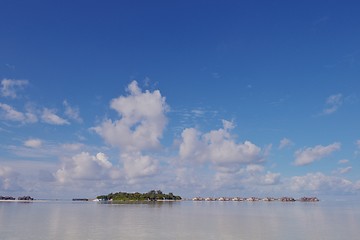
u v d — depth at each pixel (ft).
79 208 557.74
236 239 177.47
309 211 489.67
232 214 398.62
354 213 426.10
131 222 273.13
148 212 429.79
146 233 199.52
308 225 251.19
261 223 268.41
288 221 290.76
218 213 419.74
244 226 242.37
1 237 180.75
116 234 194.18
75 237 181.78
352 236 188.55
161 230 215.10
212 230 216.33
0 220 285.02
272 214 403.13
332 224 260.62
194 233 200.13
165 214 387.14
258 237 184.14
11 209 492.54
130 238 179.63
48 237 181.27
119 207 613.11
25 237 181.06
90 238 178.70
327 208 625.00
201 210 508.12
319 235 191.93
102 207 609.83
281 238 180.86
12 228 222.07
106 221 281.33
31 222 267.39
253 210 525.75
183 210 499.10
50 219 299.79
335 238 180.96
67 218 314.14
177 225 247.91
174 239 177.06
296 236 188.44
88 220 291.79
